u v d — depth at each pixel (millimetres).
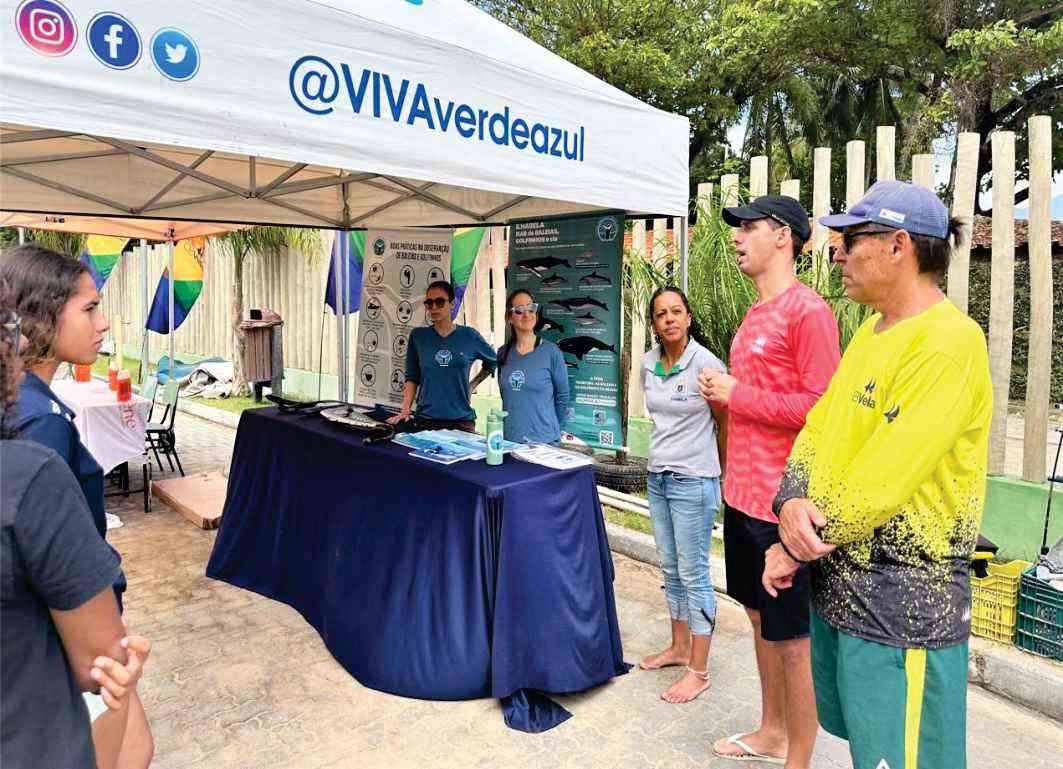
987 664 3174
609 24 14227
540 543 2924
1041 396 4203
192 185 5094
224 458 7500
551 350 4480
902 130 14992
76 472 1632
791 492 1769
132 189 4852
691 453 2910
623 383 6359
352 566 3346
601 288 4527
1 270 1608
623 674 3258
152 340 14211
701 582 2990
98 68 1909
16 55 1775
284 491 4000
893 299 1615
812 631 1821
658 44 14625
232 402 10508
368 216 5934
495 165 2967
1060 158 13648
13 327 1064
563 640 2963
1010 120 13508
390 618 3088
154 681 3133
